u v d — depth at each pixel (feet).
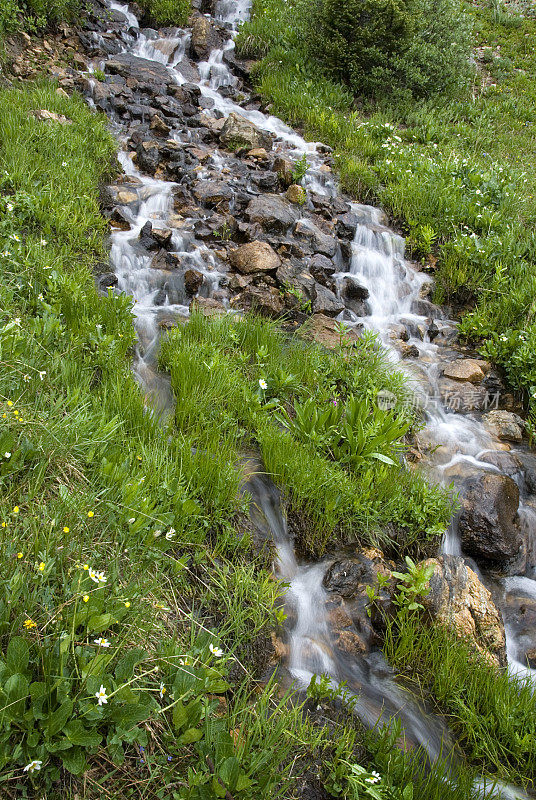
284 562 13.41
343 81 39.06
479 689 11.76
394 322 23.71
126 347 16.38
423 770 9.79
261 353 17.63
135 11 41.27
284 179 27.94
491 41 51.11
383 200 28.91
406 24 37.50
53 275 16.74
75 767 7.47
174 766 8.39
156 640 9.77
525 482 18.21
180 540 11.62
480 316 23.71
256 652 11.11
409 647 12.31
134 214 23.58
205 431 14.34
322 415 15.92
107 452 12.17
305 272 22.88
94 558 9.93
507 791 10.46
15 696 7.43
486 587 15.35
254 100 37.22
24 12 33.50
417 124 37.42
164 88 34.22
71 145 24.11
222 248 23.13
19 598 8.63
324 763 9.72
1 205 19.08
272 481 14.49
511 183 31.76
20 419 11.20
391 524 14.82
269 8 44.57
